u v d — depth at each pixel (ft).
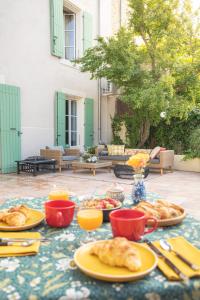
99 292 2.60
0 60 23.22
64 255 3.35
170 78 24.93
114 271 2.84
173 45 26.89
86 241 3.73
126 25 31.45
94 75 29.14
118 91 35.45
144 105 27.02
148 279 2.80
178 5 27.02
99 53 28.48
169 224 4.34
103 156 26.78
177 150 30.35
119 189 5.82
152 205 4.83
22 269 3.02
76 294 2.57
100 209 4.39
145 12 27.53
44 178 21.91
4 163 23.73
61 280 2.79
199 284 2.71
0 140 23.34
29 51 25.81
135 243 3.40
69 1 30.09
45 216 4.39
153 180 21.99
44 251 3.47
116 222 3.64
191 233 4.08
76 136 33.22
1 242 3.60
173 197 15.65
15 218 4.20
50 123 28.53
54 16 27.96
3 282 2.77
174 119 30.07
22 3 24.89
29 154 26.20
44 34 27.37
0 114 23.16
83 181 20.74
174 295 2.65
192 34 27.40
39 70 26.99
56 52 28.50
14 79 24.49
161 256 3.20
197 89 28.09
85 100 32.83
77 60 28.99
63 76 29.99
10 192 16.60
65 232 4.09
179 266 2.98
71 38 32.40
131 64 26.61
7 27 23.68
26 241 3.65
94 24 34.24
